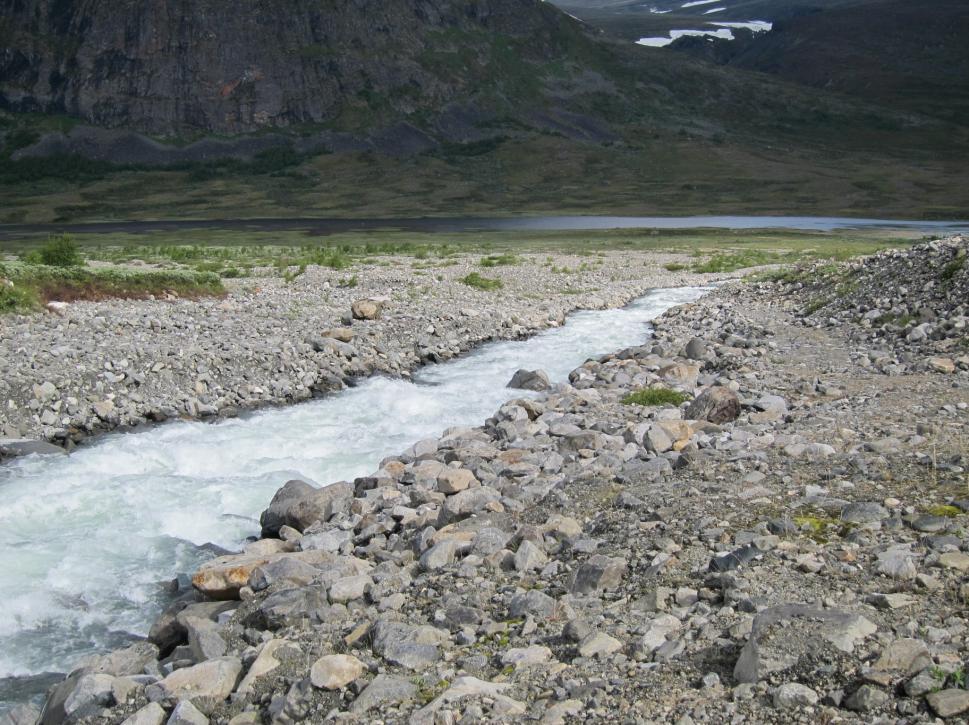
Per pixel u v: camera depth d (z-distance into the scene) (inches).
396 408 1005.8
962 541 386.3
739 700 283.7
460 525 517.7
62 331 1174.3
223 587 465.1
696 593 370.6
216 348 1139.9
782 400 798.5
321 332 1285.7
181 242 5718.5
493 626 377.7
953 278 1186.6
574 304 1859.0
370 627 382.0
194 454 810.2
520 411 836.0
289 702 323.9
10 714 380.8
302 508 589.6
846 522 433.7
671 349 1212.5
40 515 641.0
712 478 542.6
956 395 761.0
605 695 301.6
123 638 467.5
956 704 258.8
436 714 294.8
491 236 6309.1
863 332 1174.3
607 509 510.0
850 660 292.0
